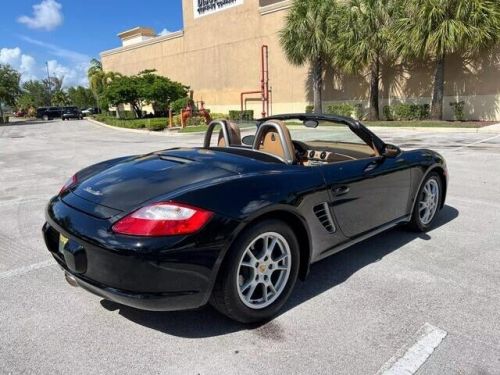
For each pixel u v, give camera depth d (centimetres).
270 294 273
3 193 680
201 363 229
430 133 1540
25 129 3012
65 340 252
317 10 2086
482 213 498
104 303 296
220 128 392
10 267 363
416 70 2081
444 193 455
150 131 2203
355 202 329
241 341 249
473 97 1891
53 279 337
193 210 233
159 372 223
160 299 228
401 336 251
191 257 229
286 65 2655
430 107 1995
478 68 1861
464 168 790
